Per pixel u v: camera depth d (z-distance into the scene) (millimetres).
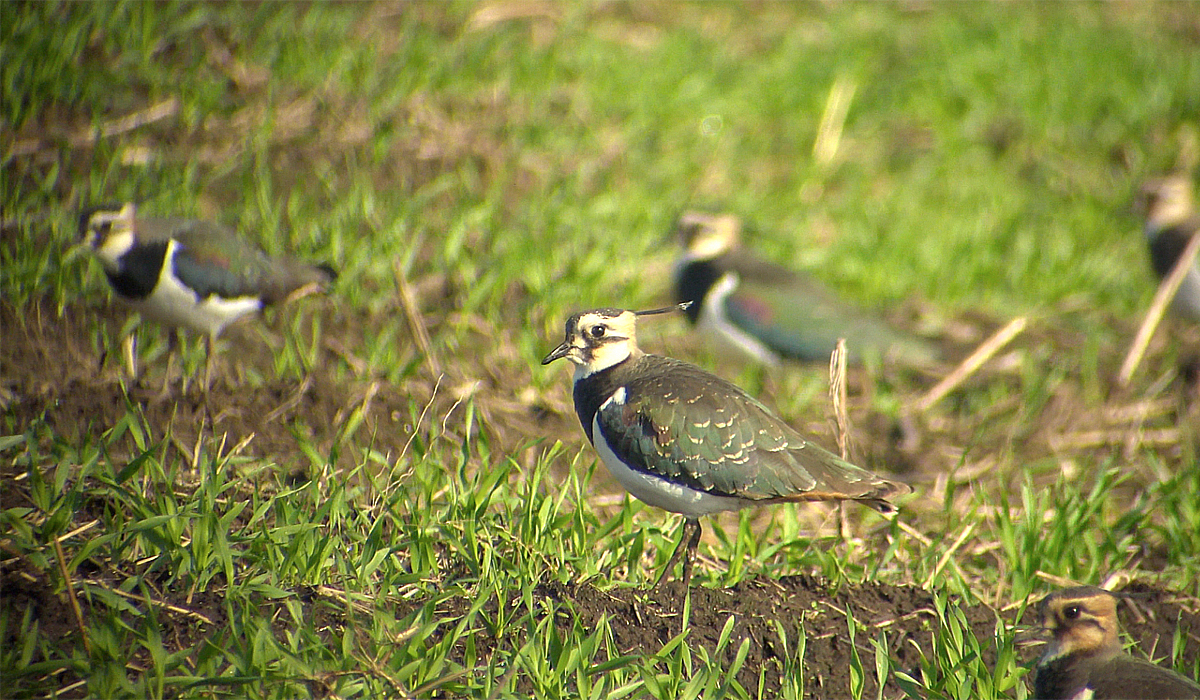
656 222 15391
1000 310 14953
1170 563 9734
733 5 22859
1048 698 7348
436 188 14219
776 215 16484
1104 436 12172
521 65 17766
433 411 10609
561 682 7234
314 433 10086
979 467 11531
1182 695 6855
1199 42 22922
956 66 20562
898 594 8633
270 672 6859
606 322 9000
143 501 8109
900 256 15609
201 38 16266
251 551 7961
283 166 14273
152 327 11305
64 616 7340
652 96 18125
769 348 13086
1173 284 13734
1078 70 20688
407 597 7930
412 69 16672
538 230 14336
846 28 22094
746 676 7793
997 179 18422
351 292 12188
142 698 6668
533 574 8320
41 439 9086
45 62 14219
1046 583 9156
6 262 11344
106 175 12812
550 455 9438
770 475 8266
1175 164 18688
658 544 8914
